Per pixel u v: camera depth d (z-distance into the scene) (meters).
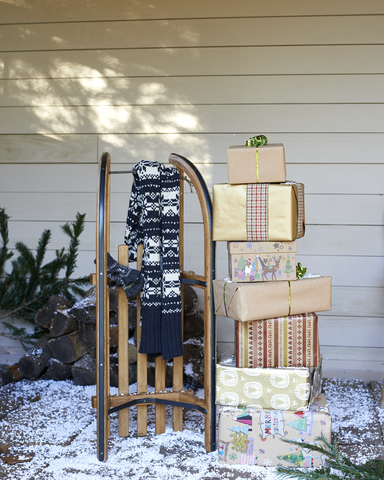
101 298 1.89
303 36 2.92
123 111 3.07
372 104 2.92
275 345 1.87
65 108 3.11
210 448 1.98
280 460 1.86
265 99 2.97
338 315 3.00
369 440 2.10
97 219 1.88
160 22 3.00
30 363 2.88
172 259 1.98
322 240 3.00
